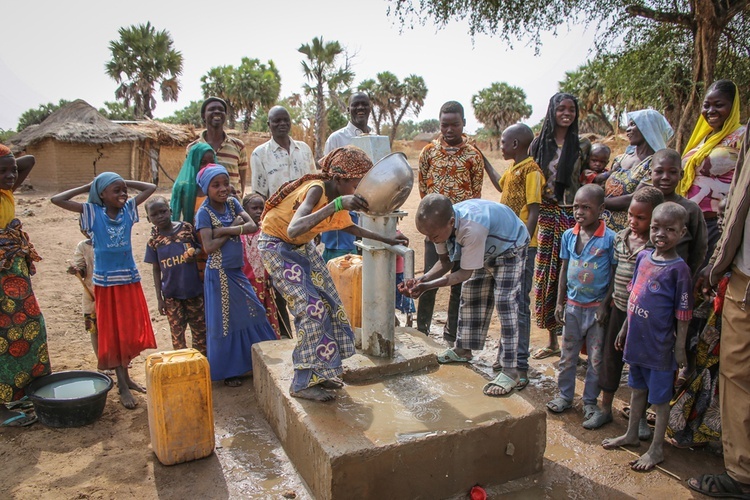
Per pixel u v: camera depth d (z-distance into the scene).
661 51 11.46
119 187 3.87
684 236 3.35
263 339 4.36
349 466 2.63
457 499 2.91
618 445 3.38
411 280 3.22
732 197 2.94
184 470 3.15
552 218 4.39
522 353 4.22
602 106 29.61
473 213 3.27
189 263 4.29
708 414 3.24
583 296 3.63
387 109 48.19
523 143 4.26
